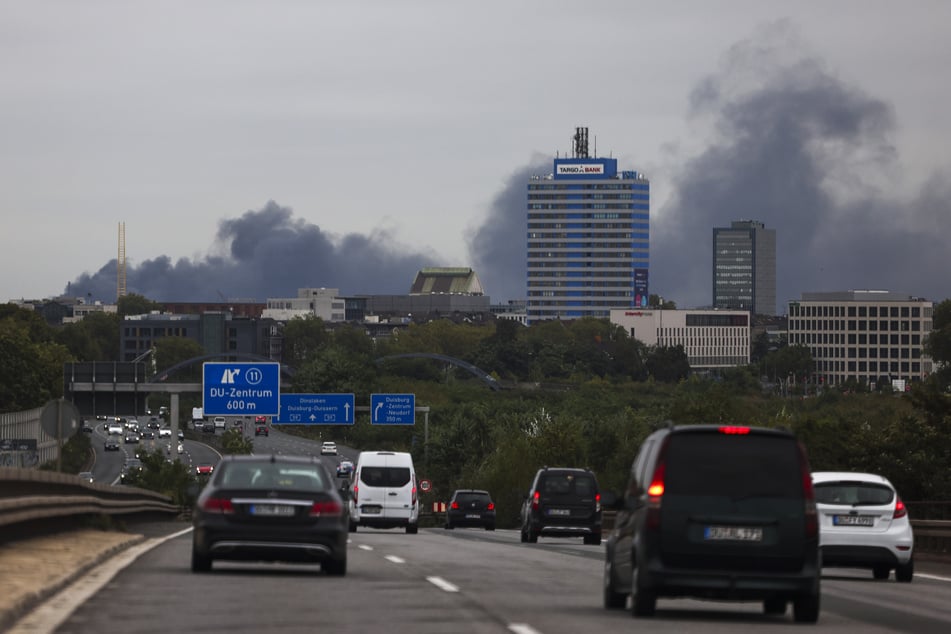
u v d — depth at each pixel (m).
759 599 41.56
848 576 74.12
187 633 35.19
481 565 66.12
